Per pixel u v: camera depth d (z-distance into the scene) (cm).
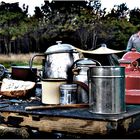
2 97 202
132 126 141
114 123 127
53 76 193
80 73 180
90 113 143
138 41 409
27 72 214
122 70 144
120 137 131
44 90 172
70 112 147
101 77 141
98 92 142
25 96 197
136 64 187
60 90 168
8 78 223
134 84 178
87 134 134
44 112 148
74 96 168
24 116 152
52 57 194
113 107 140
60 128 141
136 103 174
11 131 196
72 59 194
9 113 157
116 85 141
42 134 180
